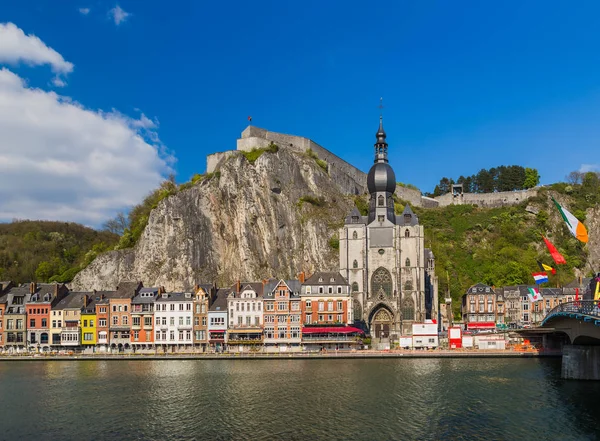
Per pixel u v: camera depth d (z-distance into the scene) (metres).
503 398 82.62
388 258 163.12
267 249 193.75
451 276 199.38
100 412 77.75
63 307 150.12
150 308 147.12
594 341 96.62
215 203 197.50
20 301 152.38
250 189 198.25
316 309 143.62
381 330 161.12
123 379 102.69
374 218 167.25
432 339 140.75
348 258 162.88
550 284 195.00
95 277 189.38
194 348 144.75
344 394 86.12
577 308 91.62
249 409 77.62
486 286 177.88
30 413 78.00
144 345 146.25
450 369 110.38
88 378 104.75
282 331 142.75
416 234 163.12
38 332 149.38
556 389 88.88
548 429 66.62
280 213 198.38
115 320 147.62
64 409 79.81
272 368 114.06
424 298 161.62
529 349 136.00
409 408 77.00
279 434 66.12
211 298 148.62
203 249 192.88
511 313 175.00
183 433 67.44
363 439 63.84
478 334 143.00
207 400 83.50
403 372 106.44
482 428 67.38
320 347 142.25
